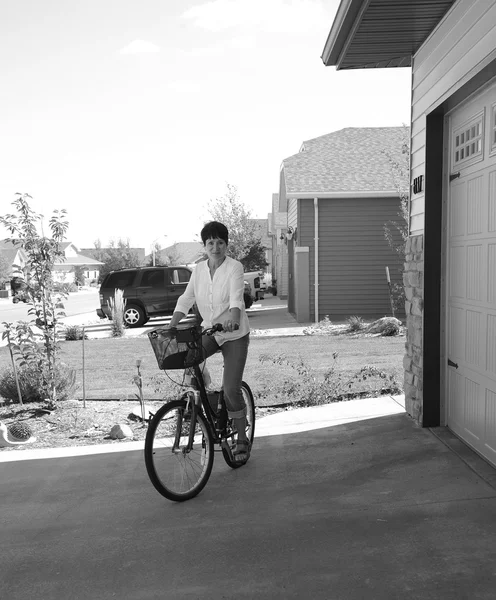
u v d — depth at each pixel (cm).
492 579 318
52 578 348
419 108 592
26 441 648
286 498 444
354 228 1850
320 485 465
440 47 526
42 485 503
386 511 409
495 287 466
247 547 370
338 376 871
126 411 767
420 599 304
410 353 633
